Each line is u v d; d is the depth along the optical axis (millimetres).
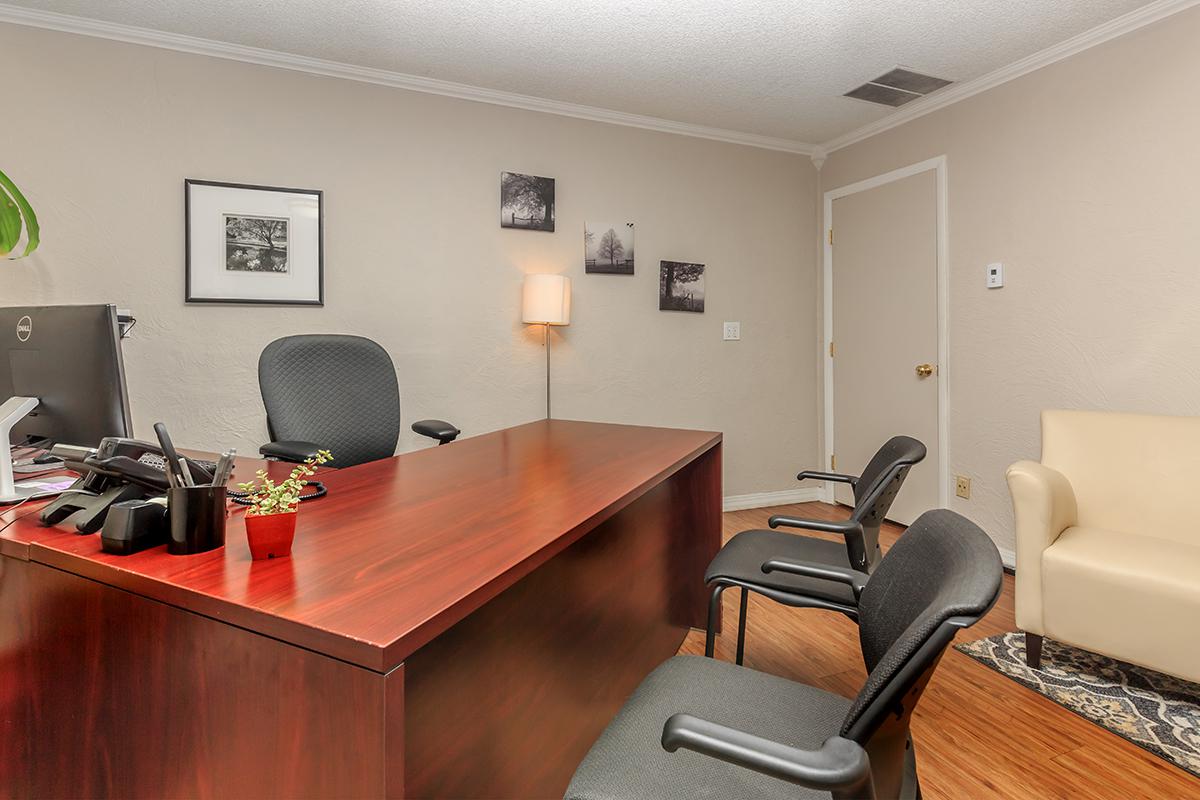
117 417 1276
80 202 2742
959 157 3350
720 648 2277
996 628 2445
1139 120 2596
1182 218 2473
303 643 708
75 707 923
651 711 1040
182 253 2908
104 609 886
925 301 3557
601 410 3793
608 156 3754
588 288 3736
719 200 4051
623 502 1352
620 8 2582
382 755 665
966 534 880
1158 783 1542
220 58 2934
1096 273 2758
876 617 1011
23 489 1354
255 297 3027
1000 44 2848
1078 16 2615
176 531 930
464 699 981
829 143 4168
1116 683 2008
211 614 777
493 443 2102
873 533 1703
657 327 3912
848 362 4109
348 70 3123
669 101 3529
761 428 4219
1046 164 2939
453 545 997
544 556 999
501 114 3496
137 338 2842
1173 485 2158
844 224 4117
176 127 2873
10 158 2643
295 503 956
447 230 3396
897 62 3031
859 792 691
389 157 3264
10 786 1003
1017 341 3088
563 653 1334
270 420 2104
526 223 3555
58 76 2695
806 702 1074
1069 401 2875
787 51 2938
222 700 778
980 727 1780
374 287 3258
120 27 2729
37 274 2689
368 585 822
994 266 3176
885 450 1808
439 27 2744
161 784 846
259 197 3020
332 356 2305
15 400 1342
